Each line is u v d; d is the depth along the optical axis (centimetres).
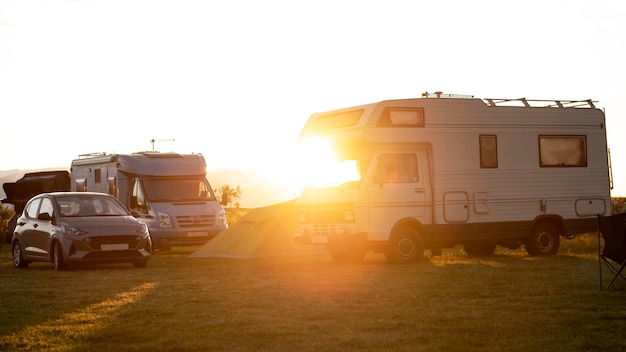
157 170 2448
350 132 1869
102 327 1009
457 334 934
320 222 1892
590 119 2112
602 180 2119
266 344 895
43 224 1916
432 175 1902
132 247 1844
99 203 1977
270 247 2131
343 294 1282
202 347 882
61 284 1514
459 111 1934
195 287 1422
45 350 874
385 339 905
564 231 2062
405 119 1877
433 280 1470
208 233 2398
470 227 1939
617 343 859
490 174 1966
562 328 955
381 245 1852
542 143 2042
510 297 1220
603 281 1402
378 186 1850
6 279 1633
